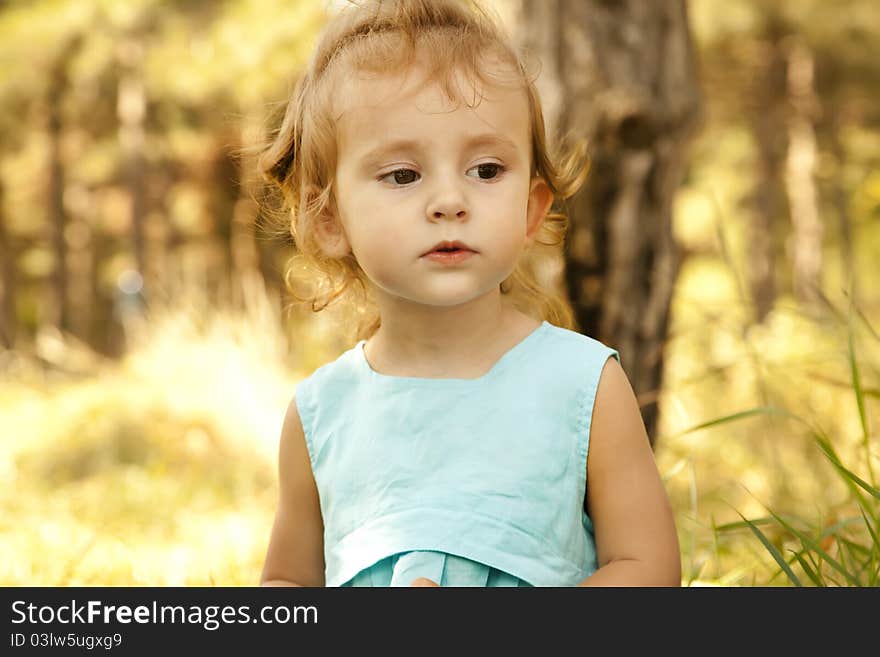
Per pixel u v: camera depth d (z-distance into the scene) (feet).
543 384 8.16
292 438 9.01
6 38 69.26
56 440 26.63
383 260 7.93
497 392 8.18
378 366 8.65
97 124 79.77
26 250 104.27
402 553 7.92
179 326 33.30
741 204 75.77
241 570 14.79
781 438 18.51
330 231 8.68
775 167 72.59
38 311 104.27
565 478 8.04
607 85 17.08
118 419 26.94
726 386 22.00
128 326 46.29
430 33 8.14
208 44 59.77
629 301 17.62
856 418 16.67
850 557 10.53
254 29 56.49
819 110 71.20
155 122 73.36
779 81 69.62
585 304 17.60
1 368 43.68
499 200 7.90
